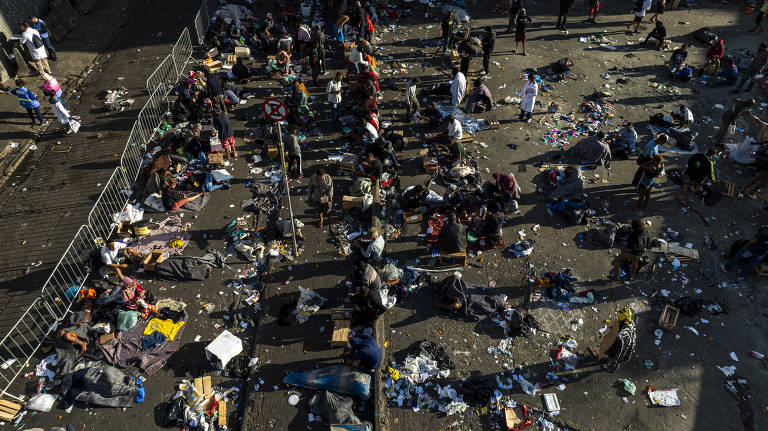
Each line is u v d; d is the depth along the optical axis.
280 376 10.20
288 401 9.80
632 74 19.58
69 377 10.02
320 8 23.08
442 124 16.72
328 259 12.55
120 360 10.43
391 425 9.52
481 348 10.81
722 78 19.17
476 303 11.45
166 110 17.09
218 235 13.19
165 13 22.36
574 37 21.86
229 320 11.28
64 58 19.33
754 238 11.84
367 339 9.98
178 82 18.28
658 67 19.97
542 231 13.45
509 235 13.30
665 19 23.23
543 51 20.92
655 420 9.69
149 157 15.23
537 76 19.39
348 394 9.78
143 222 13.42
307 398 9.86
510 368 10.47
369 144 15.57
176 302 11.48
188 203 13.94
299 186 14.59
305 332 11.00
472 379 10.22
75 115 16.94
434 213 13.72
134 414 9.67
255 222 13.53
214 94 16.44
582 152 15.59
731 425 9.62
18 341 10.79
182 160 15.09
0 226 13.34
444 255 12.28
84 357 10.46
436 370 10.34
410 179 14.86
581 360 10.62
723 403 9.95
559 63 19.48
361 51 18.16
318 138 16.28
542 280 12.09
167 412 9.68
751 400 10.00
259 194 14.29
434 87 18.31
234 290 11.91
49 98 15.34
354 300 11.16
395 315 11.41
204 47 20.30
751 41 21.56
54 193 14.27
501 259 12.70
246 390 10.03
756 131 16.92
